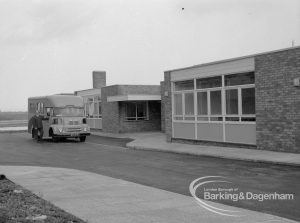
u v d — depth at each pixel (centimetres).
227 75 2023
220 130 2067
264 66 1800
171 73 2400
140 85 3591
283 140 1725
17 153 2109
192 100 2262
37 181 1204
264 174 1270
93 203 893
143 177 1268
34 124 3020
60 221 730
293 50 1670
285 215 782
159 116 3675
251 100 1898
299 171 1320
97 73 4438
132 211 815
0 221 724
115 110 3525
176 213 795
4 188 1063
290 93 1688
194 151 1911
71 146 2481
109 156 1905
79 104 2889
